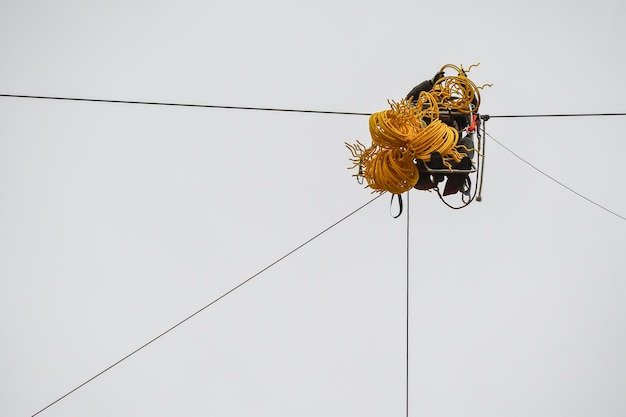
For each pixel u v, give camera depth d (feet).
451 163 21.29
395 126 20.02
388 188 21.02
